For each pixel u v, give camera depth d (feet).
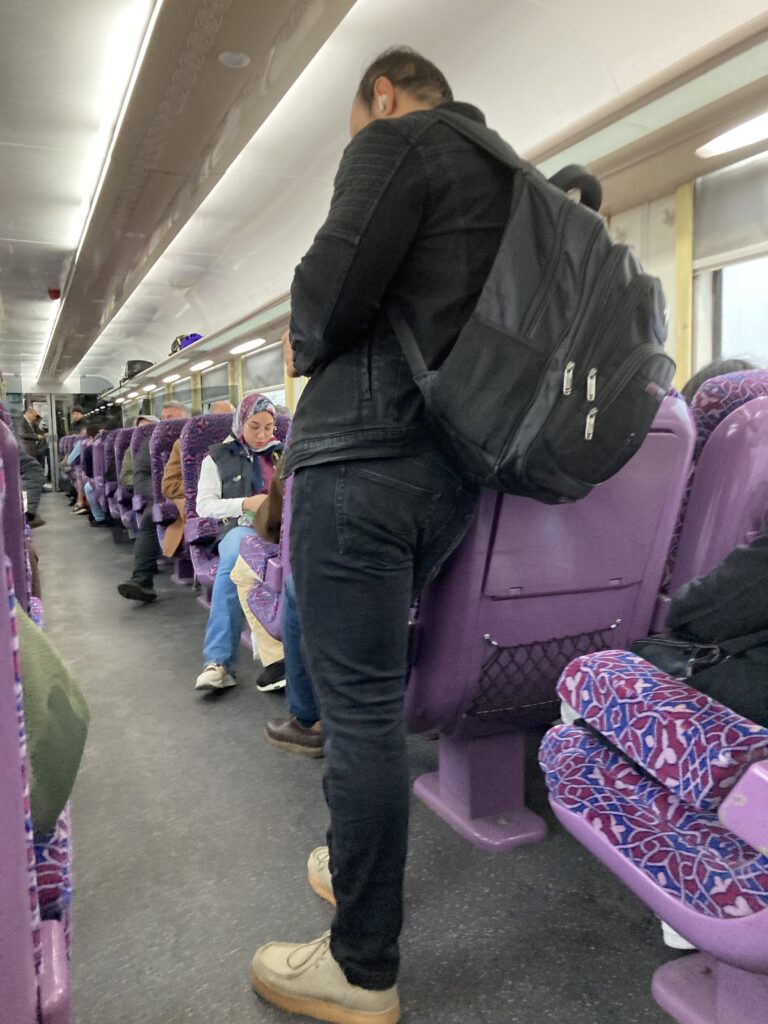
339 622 3.96
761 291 12.03
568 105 12.87
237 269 31.76
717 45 9.39
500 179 3.86
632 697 3.59
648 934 5.03
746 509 5.17
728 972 4.00
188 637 13.71
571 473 3.69
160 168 17.94
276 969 4.42
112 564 22.89
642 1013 4.31
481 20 12.58
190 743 8.69
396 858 4.00
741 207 12.13
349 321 3.71
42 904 2.87
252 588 10.13
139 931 5.23
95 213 22.20
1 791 2.03
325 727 4.13
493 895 5.48
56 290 42.50
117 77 16.56
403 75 4.28
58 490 63.41
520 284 3.57
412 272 3.79
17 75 16.52
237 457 11.98
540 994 4.48
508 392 3.55
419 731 5.82
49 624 14.96
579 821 3.84
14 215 28.14
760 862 3.11
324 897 5.54
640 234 13.99
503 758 6.44
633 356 3.62
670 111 10.83
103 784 7.66
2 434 4.55
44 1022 2.26
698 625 3.65
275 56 12.25
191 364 39.42
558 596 5.18
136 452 20.67
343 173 3.73
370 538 3.86
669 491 5.18
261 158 20.03
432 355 3.77
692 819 3.47
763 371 5.49
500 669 5.32
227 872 5.97
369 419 3.84
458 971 4.69
